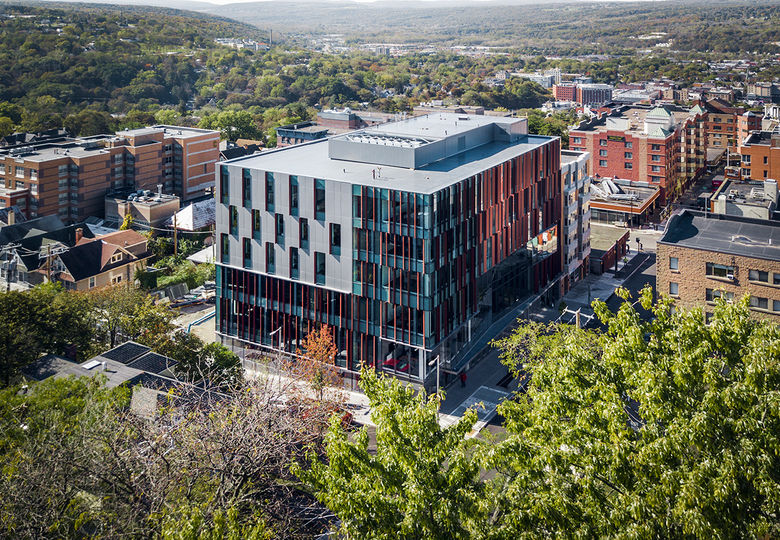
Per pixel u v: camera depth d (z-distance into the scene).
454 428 40.44
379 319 88.81
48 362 81.81
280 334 91.19
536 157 110.75
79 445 47.00
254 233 94.88
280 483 50.78
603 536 34.72
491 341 89.81
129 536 41.19
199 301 131.25
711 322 42.47
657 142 188.88
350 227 88.12
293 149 110.12
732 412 36.44
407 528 35.09
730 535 32.94
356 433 40.62
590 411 38.62
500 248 101.94
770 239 92.38
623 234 155.00
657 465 34.75
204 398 70.69
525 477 36.75
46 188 174.75
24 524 41.81
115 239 144.50
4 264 138.12
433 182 89.00
